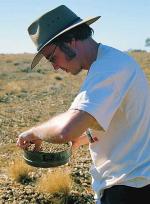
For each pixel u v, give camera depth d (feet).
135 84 8.09
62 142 7.37
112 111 7.63
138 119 8.19
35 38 8.27
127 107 8.13
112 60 8.02
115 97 7.73
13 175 22.79
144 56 177.06
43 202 19.71
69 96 75.00
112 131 8.27
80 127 7.34
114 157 8.34
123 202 8.34
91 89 7.63
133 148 8.24
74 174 22.98
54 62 8.43
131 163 8.21
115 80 7.79
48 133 7.54
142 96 8.19
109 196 8.50
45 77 107.65
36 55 8.37
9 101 67.56
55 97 73.36
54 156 8.91
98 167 8.63
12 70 125.90
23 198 20.02
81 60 8.25
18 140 8.69
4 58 170.81
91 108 7.38
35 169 24.14
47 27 8.11
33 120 50.83
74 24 8.04
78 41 8.17
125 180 8.23
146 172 8.17
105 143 8.38
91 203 19.66
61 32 7.91
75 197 20.03
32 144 9.25
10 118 51.29
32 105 63.41
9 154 32.01
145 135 8.27
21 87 84.38
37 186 21.47
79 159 27.25
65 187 20.21
